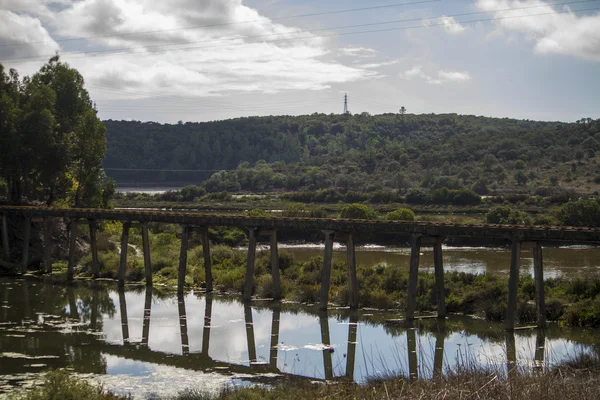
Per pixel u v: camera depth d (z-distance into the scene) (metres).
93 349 26.09
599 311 27.97
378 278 37.34
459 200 93.94
